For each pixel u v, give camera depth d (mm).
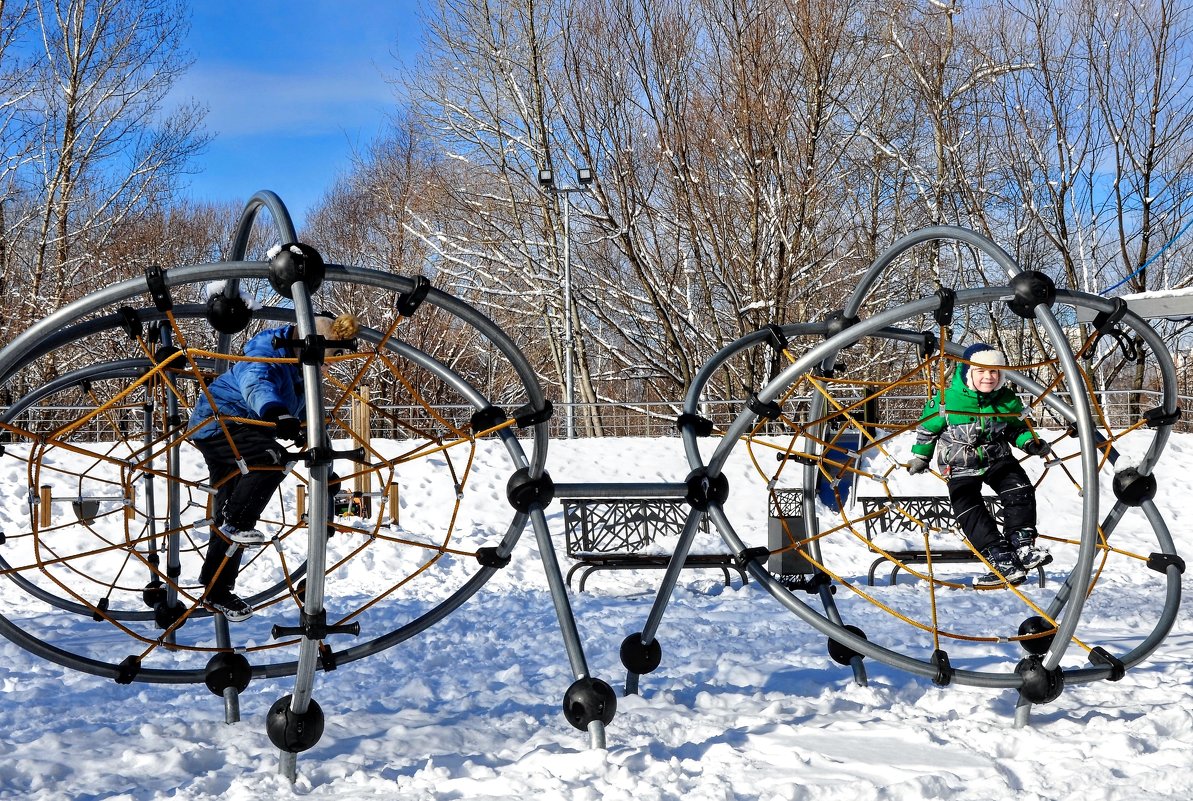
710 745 3619
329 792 3291
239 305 3885
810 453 5246
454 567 10719
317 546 3273
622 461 15852
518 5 27219
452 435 4145
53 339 4102
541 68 27422
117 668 4215
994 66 25188
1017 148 25641
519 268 27828
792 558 8891
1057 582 9812
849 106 27125
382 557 10789
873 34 25922
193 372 3734
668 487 4461
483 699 4691
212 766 3666
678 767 3377
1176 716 3764
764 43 24797
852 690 4555
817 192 25625
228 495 4652
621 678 5195
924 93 25484
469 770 3459
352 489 13180
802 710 4238
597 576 9992
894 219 27031
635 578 9875
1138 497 4430
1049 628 4340
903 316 3908
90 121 25453
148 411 6027
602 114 26359
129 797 3225
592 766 3359
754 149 24594
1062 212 25391
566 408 20031
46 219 24047
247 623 7152
